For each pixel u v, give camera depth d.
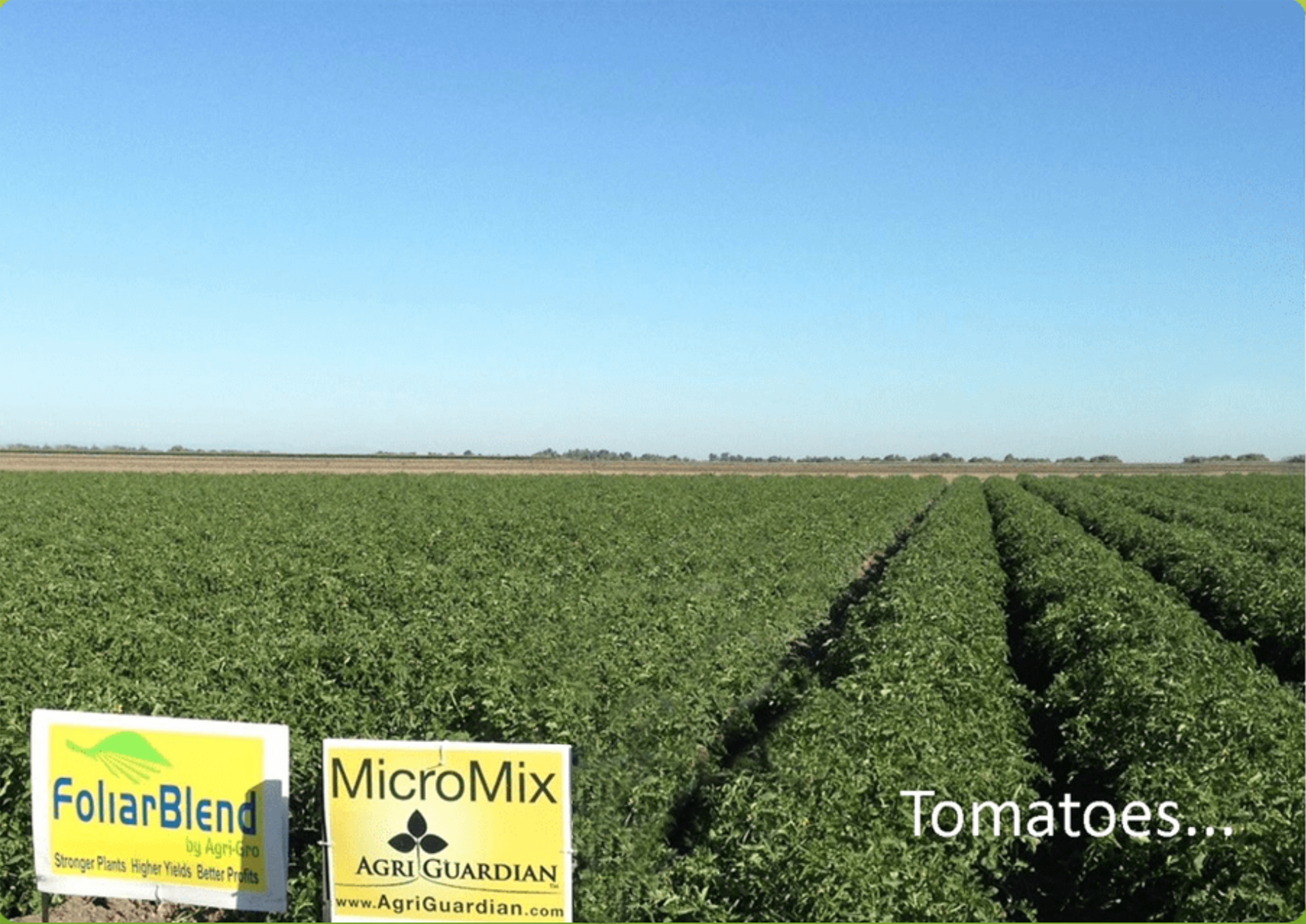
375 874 8.00
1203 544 30.66
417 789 7.95
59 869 8.49
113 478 66.06
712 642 18.11
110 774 8.41
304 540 32.66
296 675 15.51
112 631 17.98
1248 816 9.98
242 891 8.30
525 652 16.97
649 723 13.64
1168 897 9.78
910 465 160.38
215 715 13.64
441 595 22.66
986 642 17.44
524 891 7.88
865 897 8.73
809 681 16.47
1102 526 41.56
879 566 35.47
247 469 94.00
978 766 11.79
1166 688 13.94
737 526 38.16
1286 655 20.64
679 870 9.94
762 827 10.04
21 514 39.88
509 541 33.53
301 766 12.32
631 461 161.75
